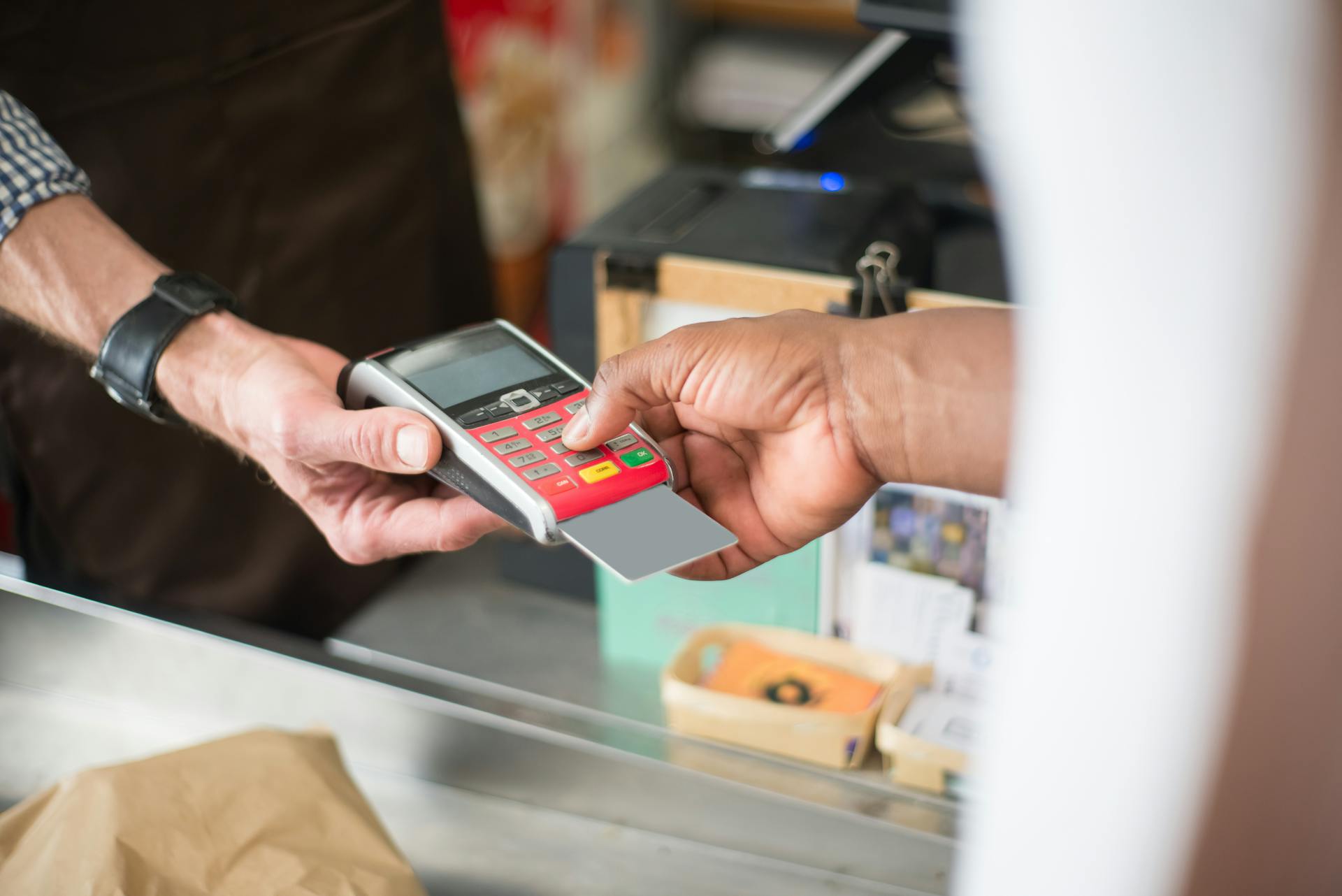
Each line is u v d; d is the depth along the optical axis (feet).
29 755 2.58
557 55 6.07
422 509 2.29
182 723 2.68
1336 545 0.89
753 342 1.85
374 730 2.58
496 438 1.90
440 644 3.07
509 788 2.54
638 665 2.94
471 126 5.58
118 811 1.94
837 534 2.60
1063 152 0.88
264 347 2.34
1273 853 0.98
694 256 2.73
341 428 2.01
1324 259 0.83
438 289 3.88
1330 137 0.81
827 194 3.07
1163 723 0.96
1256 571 0.90
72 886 1.83
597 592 3.21
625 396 1.87
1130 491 0.92
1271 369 0.86
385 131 3.51
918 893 2.29
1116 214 0.87
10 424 2.83
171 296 2.38
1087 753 0.99
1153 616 0.94
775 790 2.36
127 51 2.79
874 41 3.02
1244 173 0.83
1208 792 0.96
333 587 3.36
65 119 2.74
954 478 1.87
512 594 3.30
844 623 2.71
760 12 7.23
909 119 4.09
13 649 2.72
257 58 3.08
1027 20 0.88
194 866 1.91
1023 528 1.04
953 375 1.80
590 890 2.33
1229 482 0.89
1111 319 0.90
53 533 3.00
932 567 2.53
